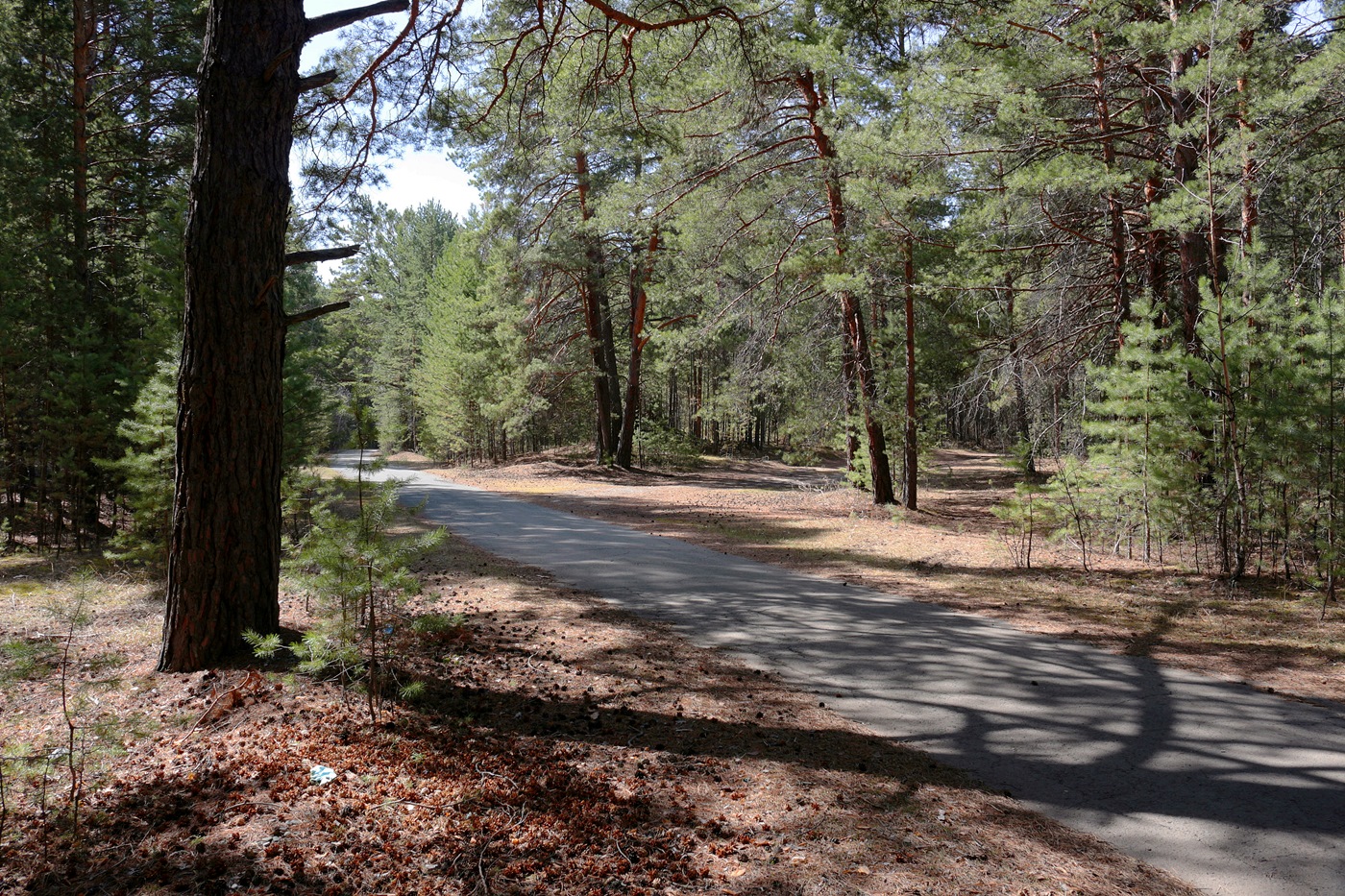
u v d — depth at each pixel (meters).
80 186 15.75
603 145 15.09
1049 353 16.75
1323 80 10.20
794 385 23.14
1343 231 14.02
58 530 13.25
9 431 13.82
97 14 16.36
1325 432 8.88
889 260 15.76
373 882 3.28
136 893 3.14
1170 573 10.76
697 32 8.92
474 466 39.53
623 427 32.53
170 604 5.88
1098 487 11.43
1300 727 5.39
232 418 5.90
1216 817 4.09
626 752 4.74
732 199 17.48
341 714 5.07
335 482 5.20
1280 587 9.66
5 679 4.52
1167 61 13.47
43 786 3.86
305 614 7.52
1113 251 14.55
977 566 11.91
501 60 9.30
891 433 18.50
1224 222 12.98
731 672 6.52
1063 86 13.41
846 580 10.83
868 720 5.48
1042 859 3.62
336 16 6.47
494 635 7.41
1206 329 9.98
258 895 3.15
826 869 3.44
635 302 31.88
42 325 14.16
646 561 12.13
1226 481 10.01
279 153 6.09
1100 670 6.69
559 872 3.38
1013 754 4.90
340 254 6.48
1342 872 3.55
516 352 31.67
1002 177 13.00
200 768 4.33
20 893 3.17
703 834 3.75
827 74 14.85
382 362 55.69
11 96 15.44
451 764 4.43
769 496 23.05
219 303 5.82
